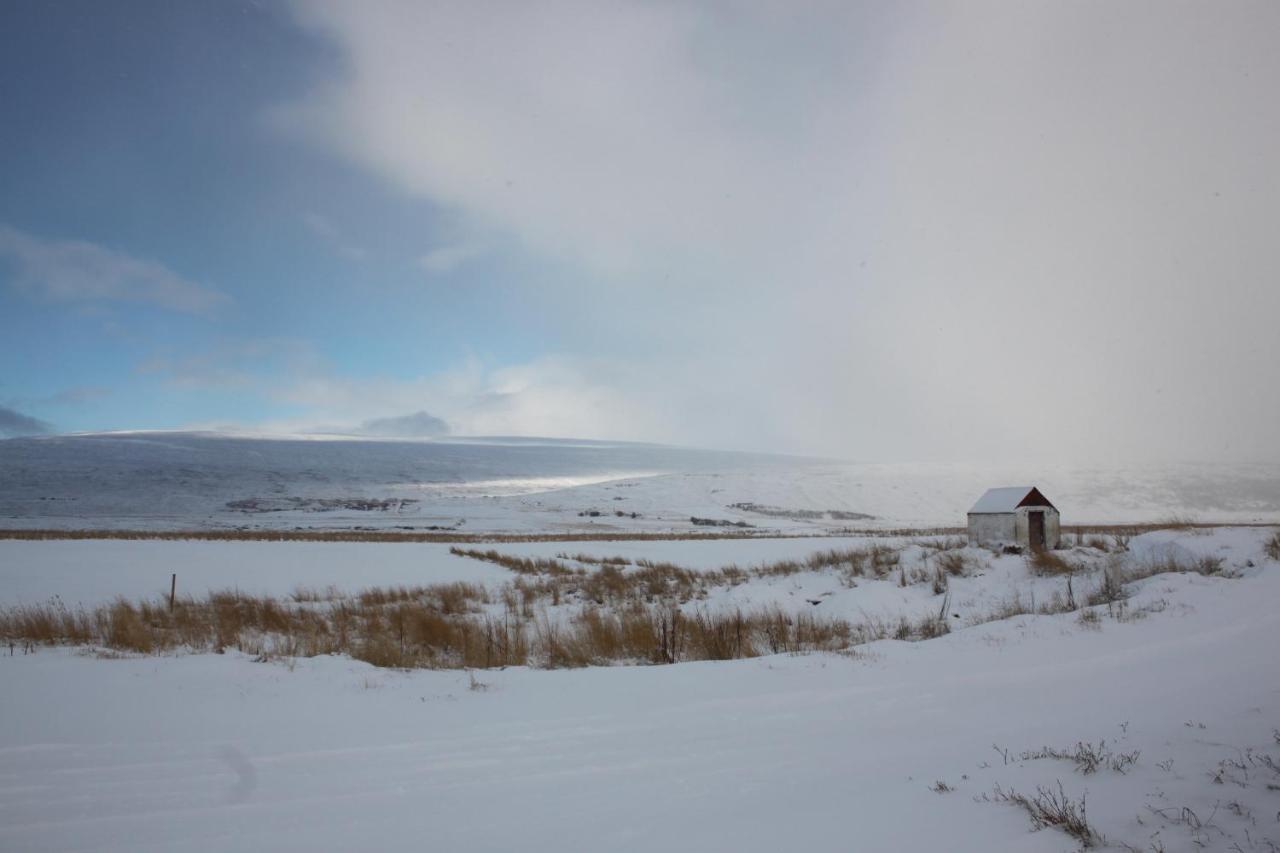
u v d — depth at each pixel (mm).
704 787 4789
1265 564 16141
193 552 39469
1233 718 5504
